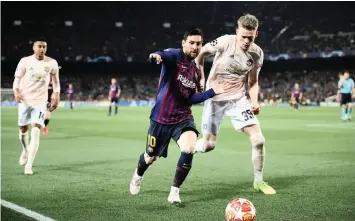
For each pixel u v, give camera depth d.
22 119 7.53
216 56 6.14
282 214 4.73
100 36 58.97
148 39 58.88
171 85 5.11
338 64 52.59
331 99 45.50
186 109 5.26
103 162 8.45
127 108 38.50
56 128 16.48
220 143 11.68
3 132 15.02
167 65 5.04
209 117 6.42
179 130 5.17
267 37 57.62
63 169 7.64
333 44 54.31
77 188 6.09
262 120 21.09
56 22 58.03
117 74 58.06
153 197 5.55
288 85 52.59
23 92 7.34
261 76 55.78
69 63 56.72
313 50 54.88
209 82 6.37
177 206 5.07
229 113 6.23
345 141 12.03
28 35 57.34
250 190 5.95
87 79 57.28
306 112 29.86
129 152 9.93
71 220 4.54
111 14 58.56
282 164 8.16
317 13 56.12
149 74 58.28
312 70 54.41
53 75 7.59
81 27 58.62
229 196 5.60
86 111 31.91
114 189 6.02
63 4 57.72
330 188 6.02
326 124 18.27
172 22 58.69
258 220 4.51
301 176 6.94
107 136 13.55
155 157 5.45
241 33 5.72
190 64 5.11
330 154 9.46
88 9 58.31
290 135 13.70
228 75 6.14
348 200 5.33
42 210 4.93
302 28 57.06
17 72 7.34
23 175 7.07
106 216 4.69
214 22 58.50
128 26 58.88
